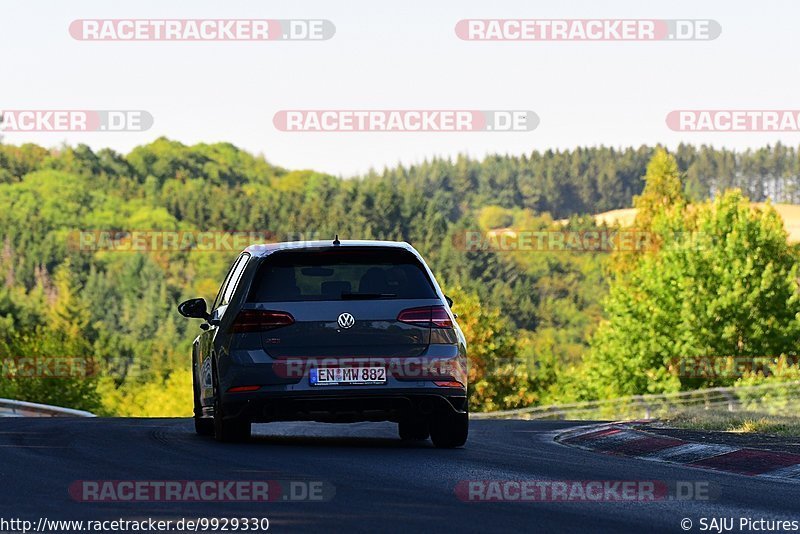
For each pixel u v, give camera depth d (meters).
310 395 38.50
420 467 33.53
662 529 23.91
